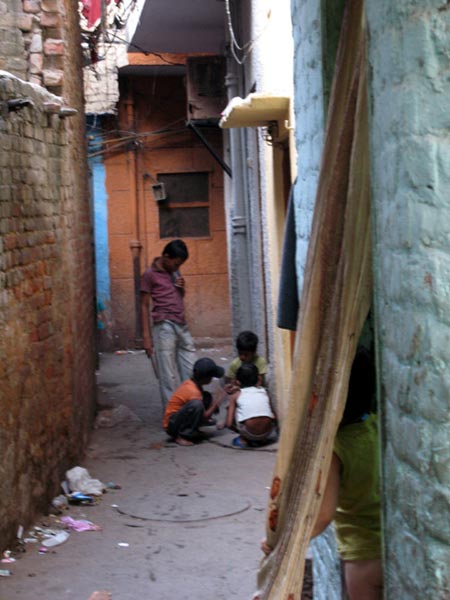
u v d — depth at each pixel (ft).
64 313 24.54
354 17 9.66
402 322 7.32
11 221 18.99
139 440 30.81
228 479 25.17
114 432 32.40
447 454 6.68
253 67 31.81
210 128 53.36
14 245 19.22
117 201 53.52
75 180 29.25
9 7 26.63
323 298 9.50
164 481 25.13
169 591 17.20
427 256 6.86
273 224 28.09
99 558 18.93
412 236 7.07
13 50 26.68
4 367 18.35
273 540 9.49
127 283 53.83
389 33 7.41
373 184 8.05
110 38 49.29
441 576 6.82
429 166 6.79
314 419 9.11
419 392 7.02
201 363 30.42
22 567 18.24
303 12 14.33
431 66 6.74
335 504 9.89
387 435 7.86
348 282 8.81
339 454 9.96
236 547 19.63
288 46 24.20
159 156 53.62
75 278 27.71
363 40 8.66
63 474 23.93
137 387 42.06
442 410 6.72
